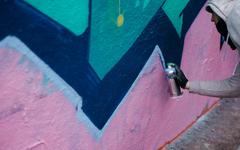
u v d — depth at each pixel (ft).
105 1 6.86
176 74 8.20
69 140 6.84
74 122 6.86
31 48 5.72
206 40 10.82
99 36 6.95
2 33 5.28
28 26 5.60
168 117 9.88
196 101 11.24
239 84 7.50
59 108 6.45
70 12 6.22
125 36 7.58
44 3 5.76
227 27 6.72
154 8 8.18
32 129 6.04
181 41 9.53
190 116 11.09
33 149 6.14
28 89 5.82
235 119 11.97
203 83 7.91
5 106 5.54
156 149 9.71
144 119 8.90
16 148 5.85
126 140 8.47
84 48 6.68
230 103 12.87
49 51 6.02
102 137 7.70
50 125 6.35
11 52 5.45
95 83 7.14
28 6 5.54
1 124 5.55
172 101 9.82
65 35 6.23
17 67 5.58
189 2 9.45
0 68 5.36
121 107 8.04
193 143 10.54
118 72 7.69
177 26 9.20
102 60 7.18
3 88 5.46
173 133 10.37
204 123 11.54
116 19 7.22
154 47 8.56
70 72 6.51
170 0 8.68
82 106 6.96
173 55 9.35
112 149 8.09
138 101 8.52
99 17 6.82
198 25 10.15
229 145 10.67
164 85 9.29
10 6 5.30
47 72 6.06
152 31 8.34
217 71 12.14
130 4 7.47
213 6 6.88
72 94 6.66
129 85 8.10
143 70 8.41
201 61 10.84
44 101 6.13
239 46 6.66
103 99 7.47
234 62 13.38
